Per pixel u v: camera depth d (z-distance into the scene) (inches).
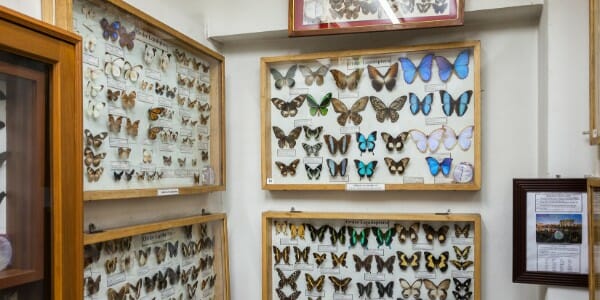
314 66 77.4
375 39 78.3
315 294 78.2
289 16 73.4
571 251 62.7
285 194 81.7
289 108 78.2
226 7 79.2
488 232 73.7
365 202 78.0
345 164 75.6
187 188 67.6
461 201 74.5
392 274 75.4
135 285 59.5
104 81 53.7
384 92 74.6
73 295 42.0
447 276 73.3
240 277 83.7
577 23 63.6
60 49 41.1
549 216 63.6
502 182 73.3
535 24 72.6
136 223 61.5
